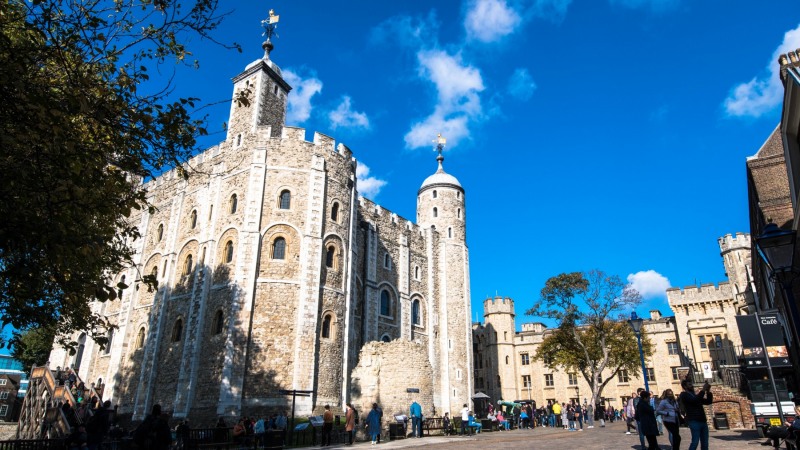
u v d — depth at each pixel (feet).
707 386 33.06
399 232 138.62
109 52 30.27
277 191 95.14
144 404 93.09
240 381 81.20
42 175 28.53
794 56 46.03
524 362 200.54
